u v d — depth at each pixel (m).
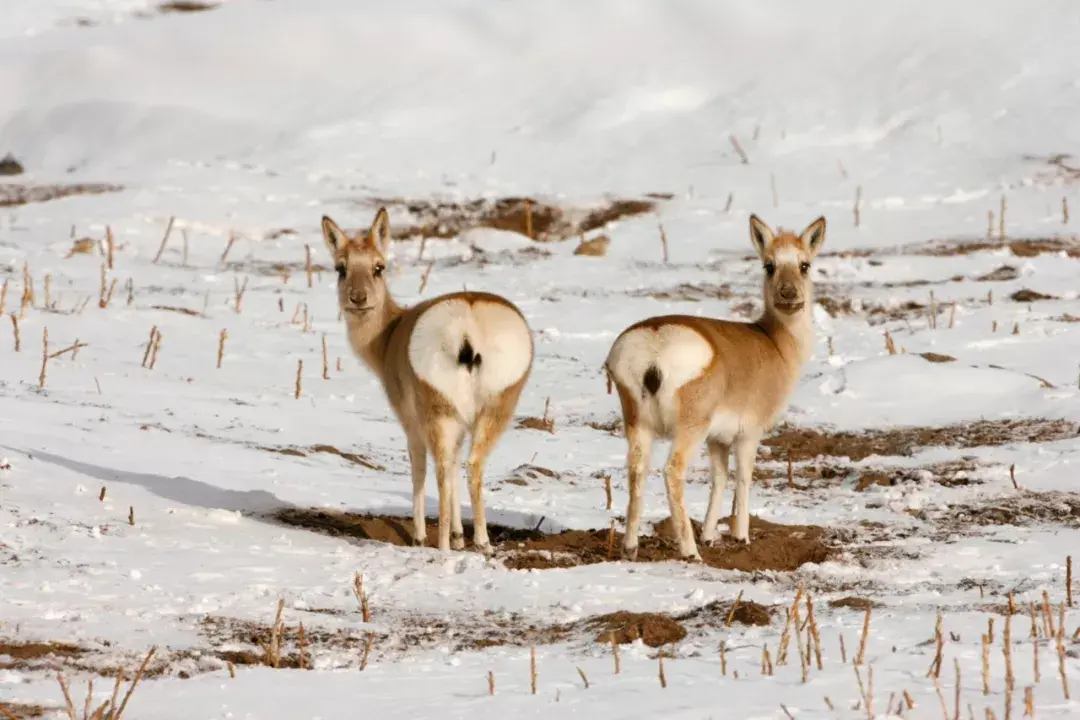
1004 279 88.31
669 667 27.98
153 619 31.73
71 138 151.62
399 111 152.25
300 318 80.56
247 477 48.41
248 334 75.81
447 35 169.38
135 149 147.00
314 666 29.06
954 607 33.81
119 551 37.72
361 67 165.25
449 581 36.62
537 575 37.34
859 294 85.69
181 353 70.44
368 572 37.38
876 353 70.94
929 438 56.81
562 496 49.88
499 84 157.88
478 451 40.50
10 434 49.94
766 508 48.19
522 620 33.19
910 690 25.47
